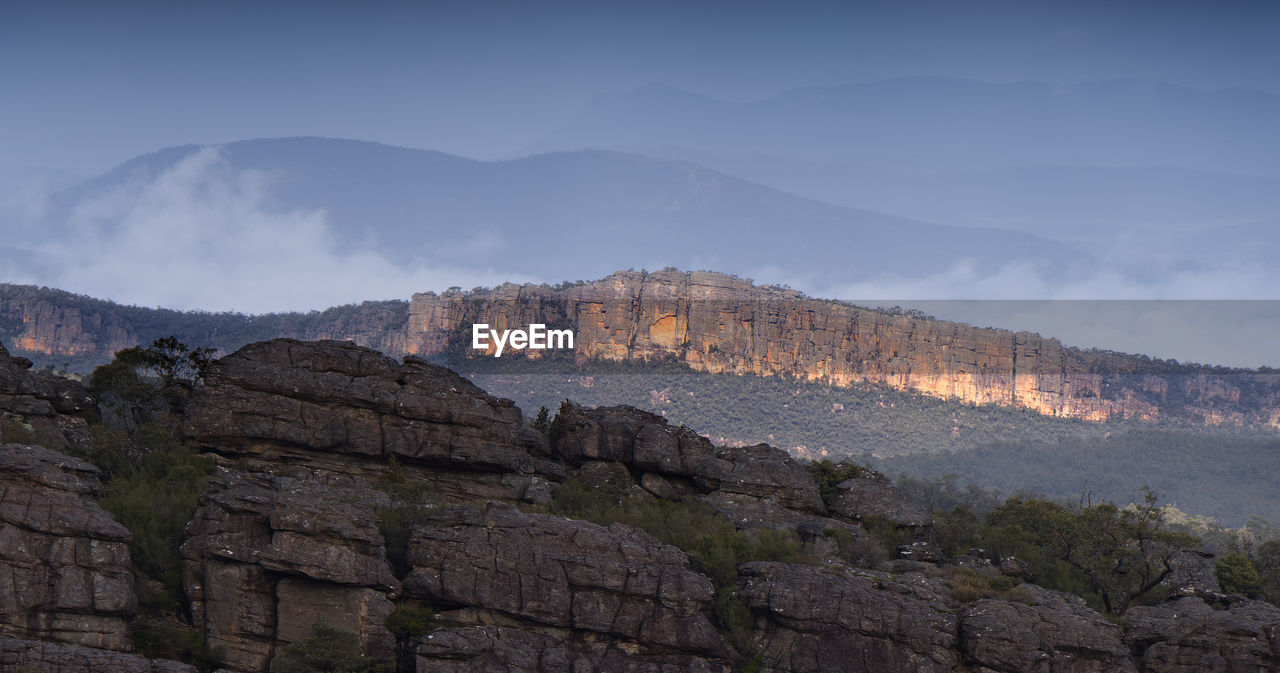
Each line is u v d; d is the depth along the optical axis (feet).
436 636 258.57
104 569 245.04
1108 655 286.05
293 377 322.96
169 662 239.30
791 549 320.91
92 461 293.64
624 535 292.61
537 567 275.59
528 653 264.72
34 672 222.89
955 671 281.74
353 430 321.11
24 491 248.32
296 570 257.96
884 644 279.90
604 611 274.16
